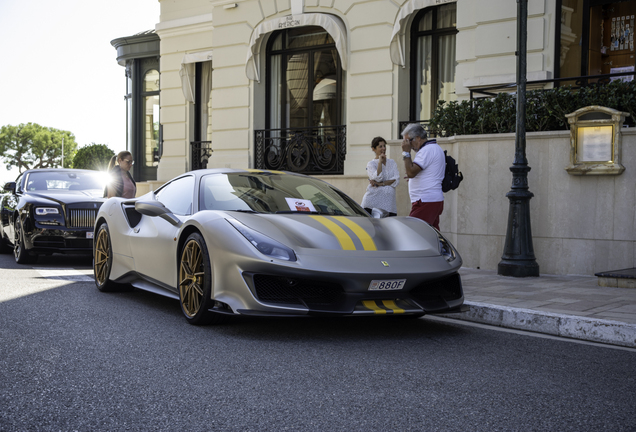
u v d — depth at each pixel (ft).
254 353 12.20
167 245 16.16
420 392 9.87
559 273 23.57
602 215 22.70
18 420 8.44
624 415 8.95
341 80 39.70
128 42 58.44
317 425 8.35
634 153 22.03
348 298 13.26
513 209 22.79
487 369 11.38
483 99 26.73
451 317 16.85
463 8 31.73
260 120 42.78
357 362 11.66
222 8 43.45
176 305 17.58
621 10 29.63
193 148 51.13
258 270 13.17
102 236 20.12
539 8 29.14
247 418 8.59
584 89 23.72
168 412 8.81
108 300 18.20
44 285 21.03
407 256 14.17
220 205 15.99
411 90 36.29
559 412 9.03
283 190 17.22
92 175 33.45
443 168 21.43
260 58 42.52
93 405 9.08
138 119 59.21
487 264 25.35
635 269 21.53
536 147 23.94
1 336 13.32
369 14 36.29
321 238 14.03
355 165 36.96
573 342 14.01
